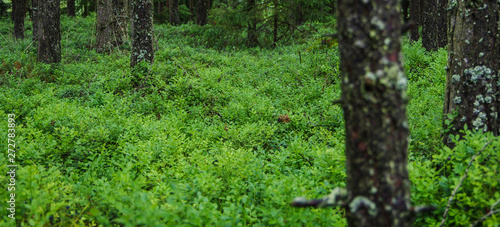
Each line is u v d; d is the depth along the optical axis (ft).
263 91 30.19
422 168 11.60
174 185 9.82
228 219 10.26
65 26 73.41
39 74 35.32
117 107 23.85
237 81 33.24
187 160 17.31
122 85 30.09
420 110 20.84
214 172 14.62
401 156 7.00
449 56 13.73
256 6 56.44
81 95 28.91
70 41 55.11
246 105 25.25
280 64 39.29
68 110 21.44
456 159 11.12
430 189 10.34
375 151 6.72
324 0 55.06
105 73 34.30
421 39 44.09
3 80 32.42
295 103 26.53
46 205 10.93
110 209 11.59
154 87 29.25
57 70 35.73
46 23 37.60
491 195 9.91
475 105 12.83
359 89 6.72
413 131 16.85
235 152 16.11
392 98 6.63
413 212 7.30
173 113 24.84
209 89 29.27
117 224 11.27
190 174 14.52
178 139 18.07
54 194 10.90
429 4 42.09
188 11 104.88
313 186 13.30
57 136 18.78
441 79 27.50
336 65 34.60
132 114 24.41
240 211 11.13
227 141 19.26
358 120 6.81
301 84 32.50
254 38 58.23
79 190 12.60
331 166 13.51
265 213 10.72
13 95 25.61
